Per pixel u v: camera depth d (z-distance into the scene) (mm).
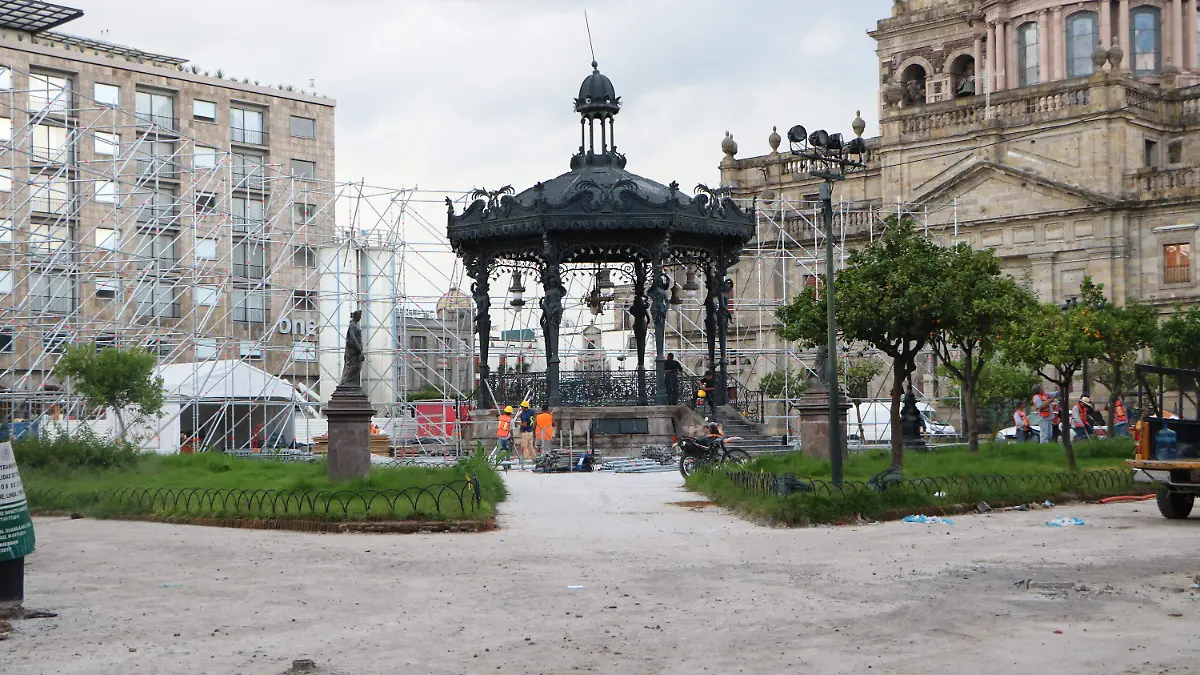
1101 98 70750
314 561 20062
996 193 74062
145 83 86562
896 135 78062
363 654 13086
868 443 57562
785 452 44750
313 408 68250
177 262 75688
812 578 17609
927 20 88875
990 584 16859
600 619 14781
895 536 22625
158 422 55188
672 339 82125
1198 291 67688
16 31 84000
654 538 22766
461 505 24797
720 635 13773
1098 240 70312
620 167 48812
